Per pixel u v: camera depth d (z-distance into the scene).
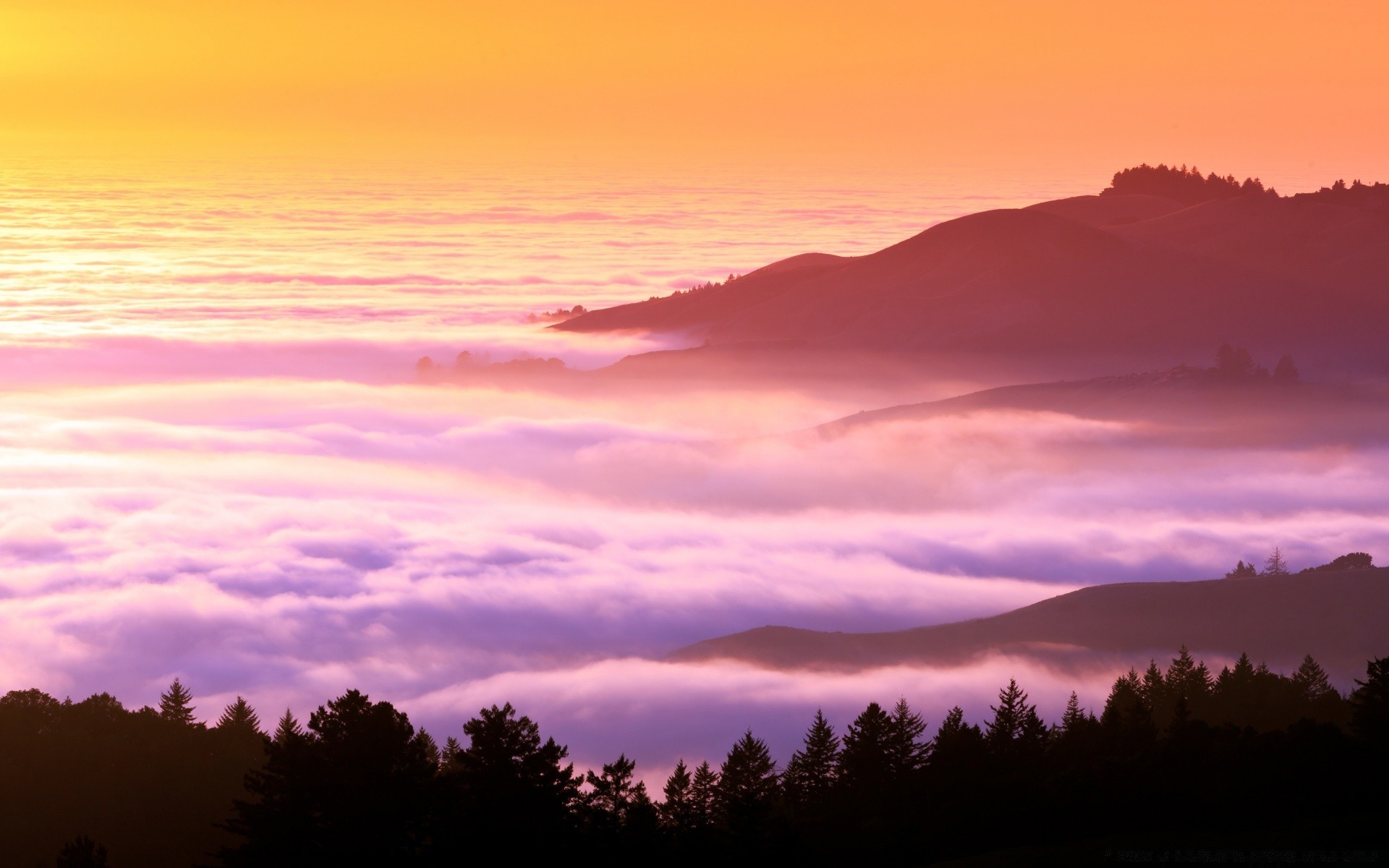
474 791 43.94
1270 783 46.12
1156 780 47.31
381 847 42.53
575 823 44.34
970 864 43.44
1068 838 45.88
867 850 47.47
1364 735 50.38
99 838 55.84
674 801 50.53
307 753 43.53
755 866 43.56
